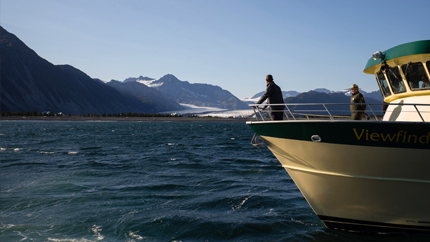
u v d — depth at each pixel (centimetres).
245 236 976
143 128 10969
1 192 1452
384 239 945
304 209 1229
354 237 965
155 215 1145
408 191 890
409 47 930
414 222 924
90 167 2184
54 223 1069
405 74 970
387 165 868
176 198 1380
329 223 1026
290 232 1006
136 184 1647
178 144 4216
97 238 955
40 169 2081
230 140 5062
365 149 866
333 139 884
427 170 852
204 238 963
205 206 1266
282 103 992
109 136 6103
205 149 3531
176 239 955
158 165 2292
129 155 2930
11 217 1120
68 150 3347
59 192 1462
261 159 2623
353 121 840
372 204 934
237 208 1241
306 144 927
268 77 1005
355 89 980
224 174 1939
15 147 3603
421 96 956
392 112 1028
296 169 996
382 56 995
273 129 965
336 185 948
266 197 1387
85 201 1317
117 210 1204
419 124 798
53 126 12244
